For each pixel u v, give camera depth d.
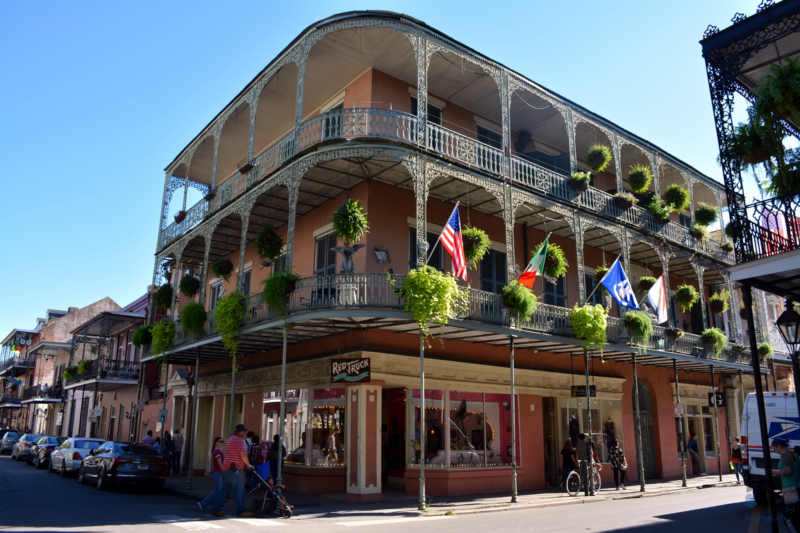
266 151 16.89
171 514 11.99
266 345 17.81
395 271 16.34
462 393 16.75
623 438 21.28
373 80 17.30
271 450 16.16
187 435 23.38
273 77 17.72
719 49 10.00
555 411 19.45
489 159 16.48
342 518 11.77
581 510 13.30
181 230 21.67
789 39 10.33
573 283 21.19
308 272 18.09
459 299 14.45
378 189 16.52
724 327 27.33
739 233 9.37
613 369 21.36
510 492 16.58
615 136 20.56
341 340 15.59
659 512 12.74
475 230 15.34
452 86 18.45
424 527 10.50
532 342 16.86
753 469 13.74
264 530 10.10
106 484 16.44
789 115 9.02
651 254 23.06
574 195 18.58
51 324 49.00
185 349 19.12
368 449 14.48
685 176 23.52
